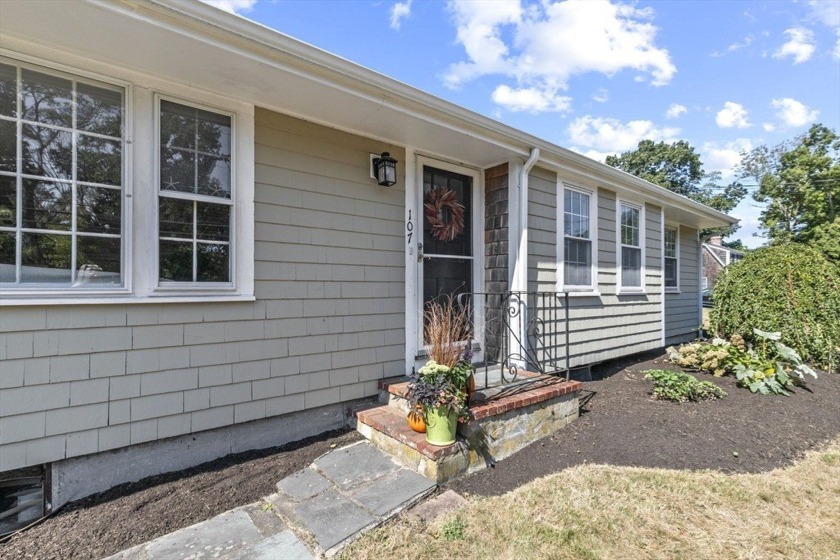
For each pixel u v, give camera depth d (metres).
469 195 4.43
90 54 2.29
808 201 18.70
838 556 1.99
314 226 3.23
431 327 3.13
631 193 5.91
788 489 2.61
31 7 1.88
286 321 3.07
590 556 1.94
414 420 2.75
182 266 2.64
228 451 2.84
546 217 4.60
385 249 3.67
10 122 2.14
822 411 4.10
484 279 4.49
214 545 1.94
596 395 4.43
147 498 2.33
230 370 2.81
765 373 4.79
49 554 1.88
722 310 6.54
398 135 3.58
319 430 3.26
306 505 2.24
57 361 2.23
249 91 2.76
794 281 5.99
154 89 2.53
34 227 2.19
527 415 3.14
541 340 4.50
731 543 2.06
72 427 2.27
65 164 2.28
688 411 3.87
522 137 3.94
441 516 2.21
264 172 2.98
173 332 2.59
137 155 2.47
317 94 2.81
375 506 2.23
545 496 2.43
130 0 1.92
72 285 2.28
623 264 5.97
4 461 2.09
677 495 2.48
